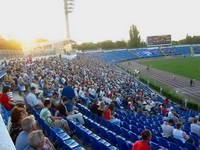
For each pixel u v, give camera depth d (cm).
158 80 4197
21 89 1469
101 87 2381
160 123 1358
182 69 5347
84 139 741
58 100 1052
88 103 1438
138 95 2477
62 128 759
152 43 9812
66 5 7006
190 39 12231
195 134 1051
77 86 1928
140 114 1683
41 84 1728
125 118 1291
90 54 8519
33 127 419
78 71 3619
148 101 2252
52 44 6612
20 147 404
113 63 7631
